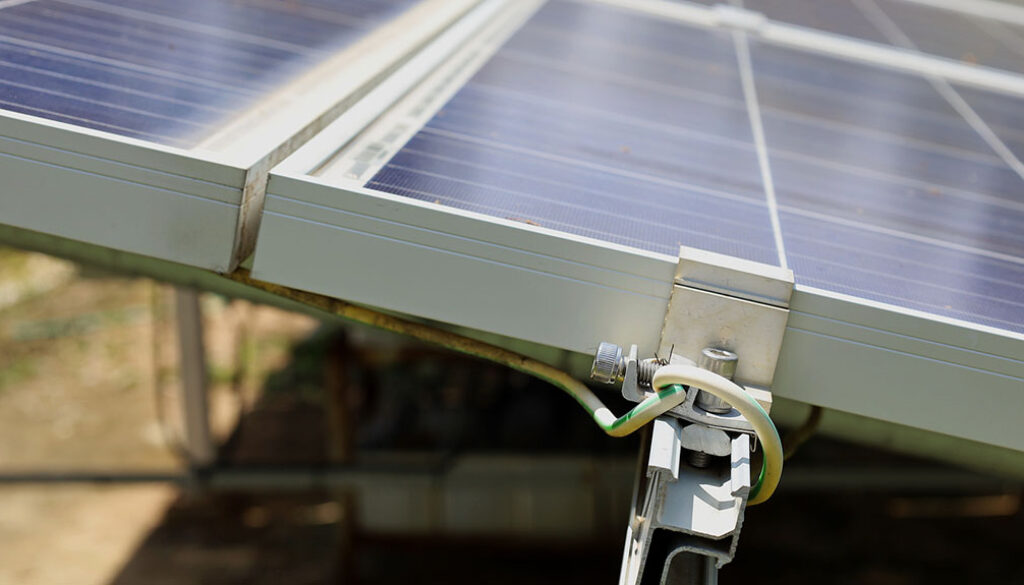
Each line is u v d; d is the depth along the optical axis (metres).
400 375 2.12
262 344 2.82
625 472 1.83
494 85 0.82
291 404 2.52
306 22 0.90
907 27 1.46
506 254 0.66
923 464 1.94
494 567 1.95
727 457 0.65
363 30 0.91
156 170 0.66
